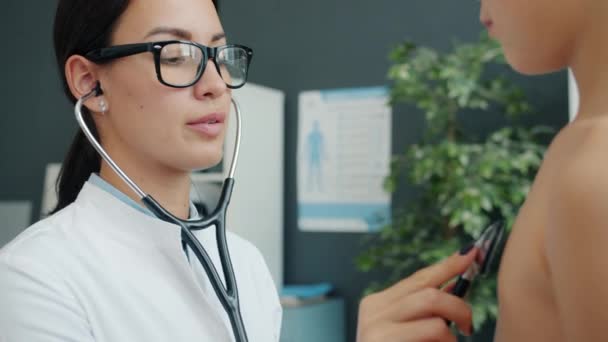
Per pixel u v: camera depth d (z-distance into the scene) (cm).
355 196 279
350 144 281
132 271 82
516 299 41
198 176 256
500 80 225
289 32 296
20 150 360
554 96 245
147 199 81
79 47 86
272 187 280
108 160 81
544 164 43
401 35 273
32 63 360
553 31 41
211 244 97
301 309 252
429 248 220
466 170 218
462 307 50
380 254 231
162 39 82
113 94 84
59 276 79
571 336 34
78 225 85
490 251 53
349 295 278
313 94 289
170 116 81
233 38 308
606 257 32
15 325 76
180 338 81
